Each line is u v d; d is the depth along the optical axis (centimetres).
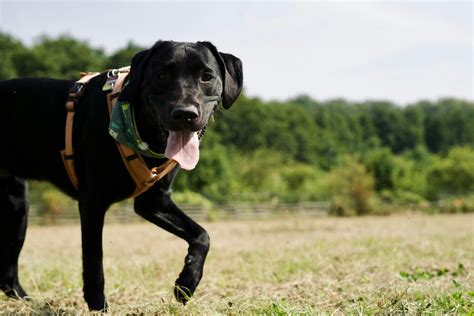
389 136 12312
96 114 474
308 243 1391
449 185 5412
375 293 530
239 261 962
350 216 3909
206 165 4841
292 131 9388
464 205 4247
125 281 730
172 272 820
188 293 461
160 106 438
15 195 563
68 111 491
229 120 7969
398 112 12862
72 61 7119
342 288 608
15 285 583
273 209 4309
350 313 458
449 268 807
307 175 5494
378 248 1198
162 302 493
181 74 448
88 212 475
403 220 3067
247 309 463
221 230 2438
